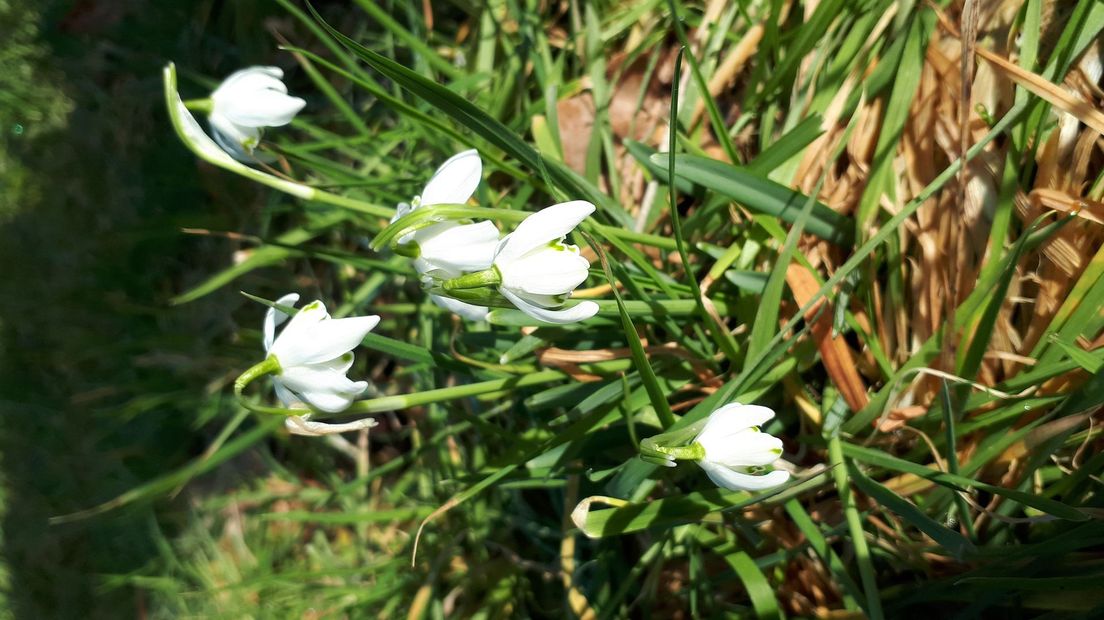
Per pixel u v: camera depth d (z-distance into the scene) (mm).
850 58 299
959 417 272
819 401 306
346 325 188
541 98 360
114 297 435
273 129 397
